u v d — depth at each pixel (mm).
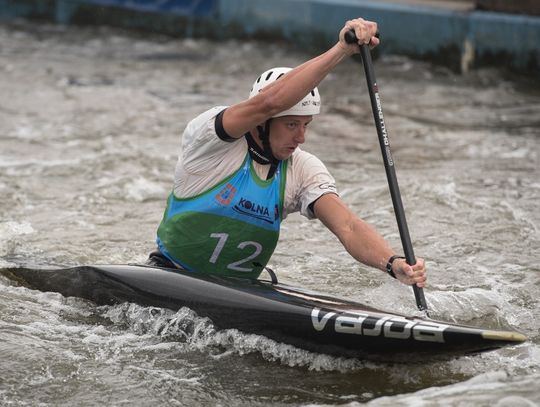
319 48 51125
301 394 15453
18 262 20438
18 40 55500
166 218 17453
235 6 54469
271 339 16578
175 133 34969
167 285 17547
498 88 43125
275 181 16422
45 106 39062
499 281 21000
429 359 15594
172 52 52875
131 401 15250
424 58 47562
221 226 16719
